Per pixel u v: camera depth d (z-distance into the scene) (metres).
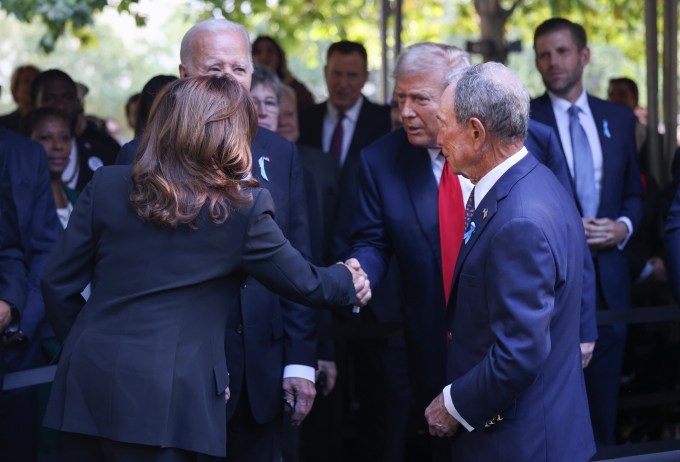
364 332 5.86
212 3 10.34
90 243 3.45
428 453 6.48
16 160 5.10
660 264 6.57
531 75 19.58
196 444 3.23
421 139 4.39
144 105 5.15
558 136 5.86
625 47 15.38
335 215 5.87
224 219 3.32
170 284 3.30
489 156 3.60
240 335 4.23
